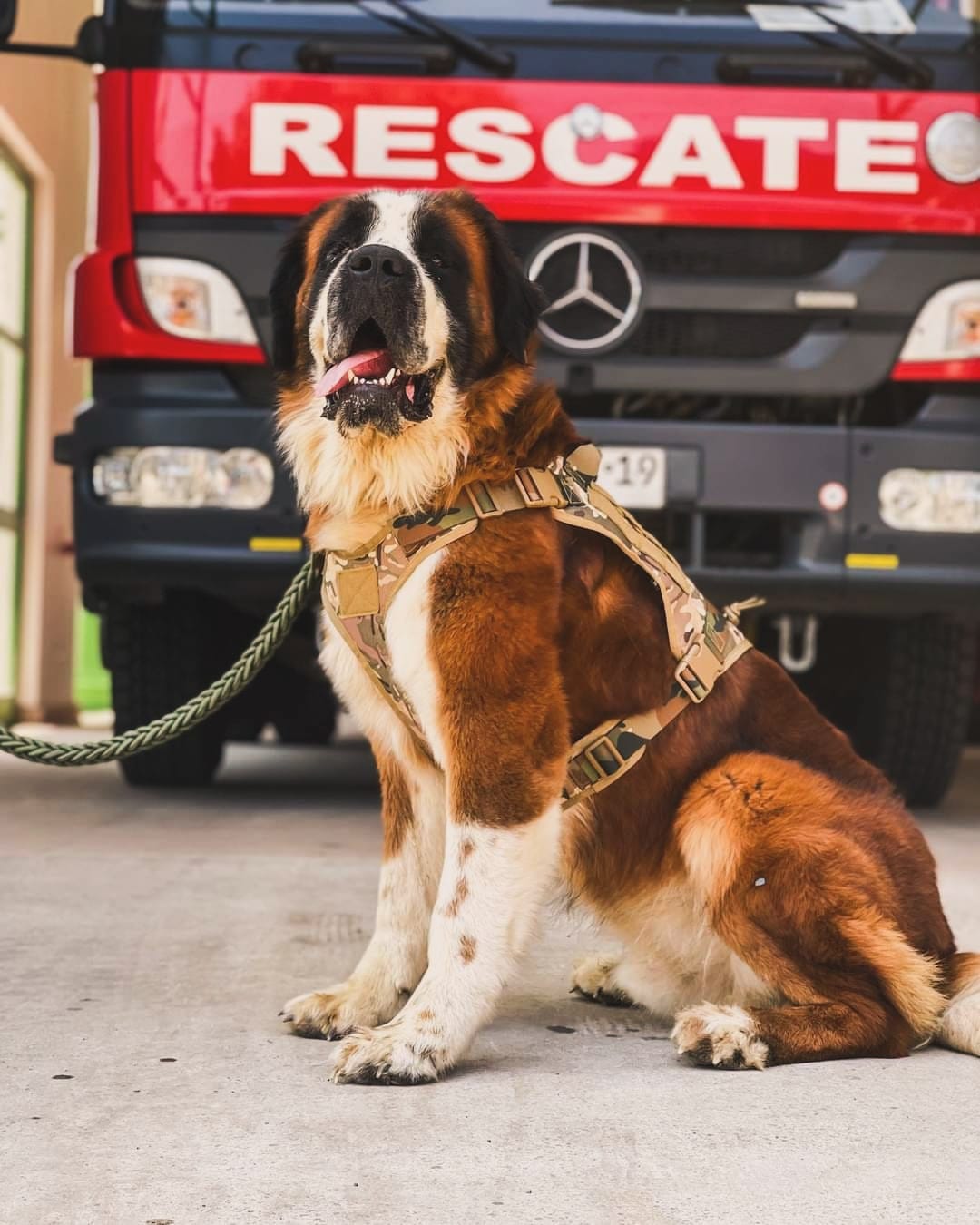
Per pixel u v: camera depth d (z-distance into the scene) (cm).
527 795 282
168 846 543
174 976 347
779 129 562
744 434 557
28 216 1385
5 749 326
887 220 562
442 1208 208
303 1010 301
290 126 558
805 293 560
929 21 575
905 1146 236
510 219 557
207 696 333
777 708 323
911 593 566
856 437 561
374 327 305
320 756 961
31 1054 282
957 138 566
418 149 556
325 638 322
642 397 577
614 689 301
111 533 567
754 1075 276
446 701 286
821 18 569
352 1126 243
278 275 338
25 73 1321
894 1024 289
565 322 560
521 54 562
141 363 570
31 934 392
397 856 312
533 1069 281
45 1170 221
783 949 290
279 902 442
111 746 329
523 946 284
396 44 558
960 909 444
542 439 310
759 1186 218
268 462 561
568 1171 223
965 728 647
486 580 285
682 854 302
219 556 562
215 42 564
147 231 563
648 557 309
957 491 565
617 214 558
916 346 566
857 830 295
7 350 1347
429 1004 276
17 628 1402
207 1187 214
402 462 298
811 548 562
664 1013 325
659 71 564
